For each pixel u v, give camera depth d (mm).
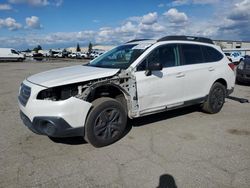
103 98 4188
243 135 4797
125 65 4613
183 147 4215
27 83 4125
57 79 3941
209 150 4102
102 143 4148
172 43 5258
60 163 3645
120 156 3873
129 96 4469
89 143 4215
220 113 6336
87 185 3105
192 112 6352
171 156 3881
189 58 5512
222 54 6387
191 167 3539
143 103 4652
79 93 3941
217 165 3600
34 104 3795
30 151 4027
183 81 5254
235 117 5992
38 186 3074
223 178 3256
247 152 4035
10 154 3910
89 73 4215
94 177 3283
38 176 3293
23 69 20859
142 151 4051
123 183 3150
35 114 3789
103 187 3066
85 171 3430
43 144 4301
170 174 3352
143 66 4637
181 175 3328
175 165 3596
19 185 3092
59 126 3729
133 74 4469
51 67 23906
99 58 5535
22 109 4066
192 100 5547
